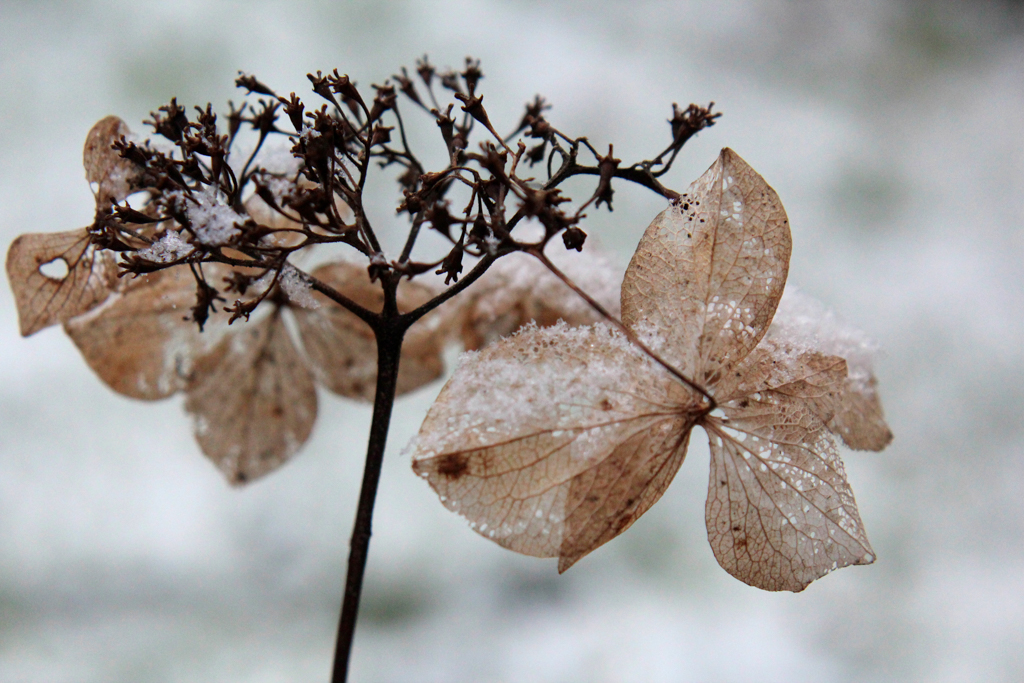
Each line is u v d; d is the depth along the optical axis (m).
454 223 0.29
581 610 0.63
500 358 0.29
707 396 0.29
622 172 0.30
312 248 0.32
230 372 0.33
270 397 0.33
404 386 0.33
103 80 0.75
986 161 0.92
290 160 0.31
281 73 0.77
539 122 0.30
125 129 0.30
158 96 0.75
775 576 0.29
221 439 0.33
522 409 0.29
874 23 1.02
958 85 0.98
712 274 0.29
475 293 0.32
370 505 0.30
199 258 0.30
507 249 0.29
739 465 0.29
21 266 0.30
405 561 0.64
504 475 0.29
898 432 0.75
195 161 0.30
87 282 0.31
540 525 0.29
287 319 0.33
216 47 0.77
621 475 0.29
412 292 0.32
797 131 0.91
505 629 0.62
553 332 0.29
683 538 0.67
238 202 0.30
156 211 0.30
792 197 0.87
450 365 0.36
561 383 0.29
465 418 0.29
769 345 0.30
